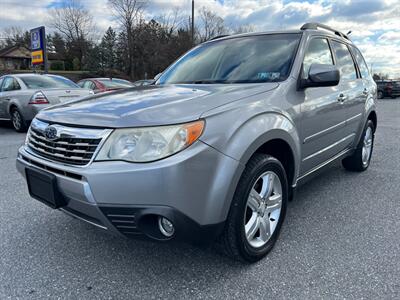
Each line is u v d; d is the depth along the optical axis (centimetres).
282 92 261
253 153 219
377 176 450
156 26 4544
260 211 244
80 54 6006
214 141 197
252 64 303
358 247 263
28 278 229
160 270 237
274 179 252
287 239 277
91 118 205
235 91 243
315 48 327
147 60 4512
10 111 848
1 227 304
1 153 601
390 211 333
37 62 1753
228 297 207
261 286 217
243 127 213
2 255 258
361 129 427
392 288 212
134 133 190
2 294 212
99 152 194
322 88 314
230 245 223
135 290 215
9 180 439
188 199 189
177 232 193
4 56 6075
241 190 217
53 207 222
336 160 376
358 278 222
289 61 290
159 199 185
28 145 249
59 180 210
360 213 328
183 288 217
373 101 455
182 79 326
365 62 469
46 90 802
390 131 860
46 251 263
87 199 197
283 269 235
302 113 274
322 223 306
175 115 195
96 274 233
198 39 4325
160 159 185
